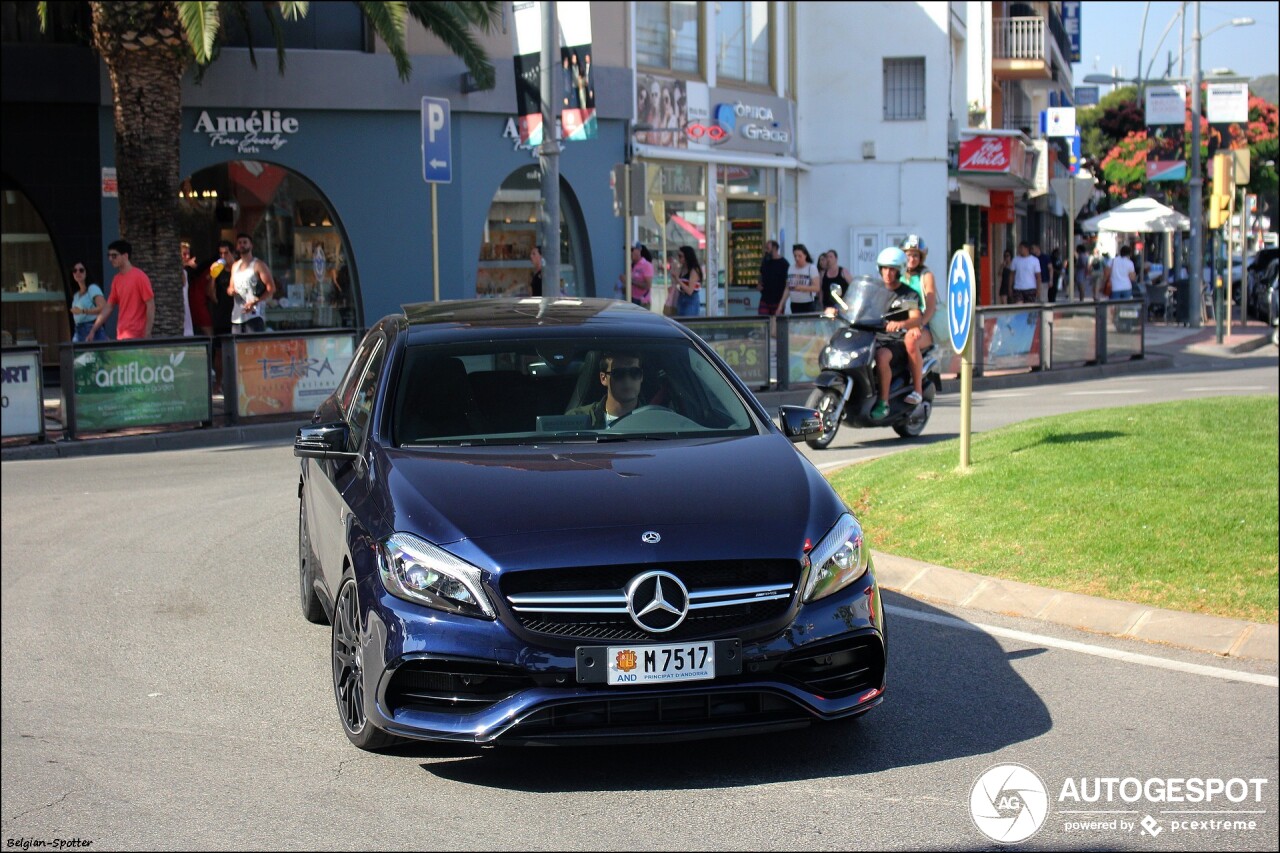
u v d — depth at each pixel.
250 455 14.62
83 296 18.36
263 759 5.36
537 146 18.75
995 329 20.72
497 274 23.31
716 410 6.21
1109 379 21.27
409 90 22.03
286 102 21.38
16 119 20.44
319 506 6.56
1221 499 8.52
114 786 5.09
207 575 8.67
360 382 6.76
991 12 38.53
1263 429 10.60
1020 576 7.86
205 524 10.44
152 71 17.83
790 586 4.93
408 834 4.63
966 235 35.38
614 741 4.78
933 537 8.63
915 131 30.44
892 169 30.55
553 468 5.39
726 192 27.58
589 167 24.03
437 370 6.20
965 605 7.72
